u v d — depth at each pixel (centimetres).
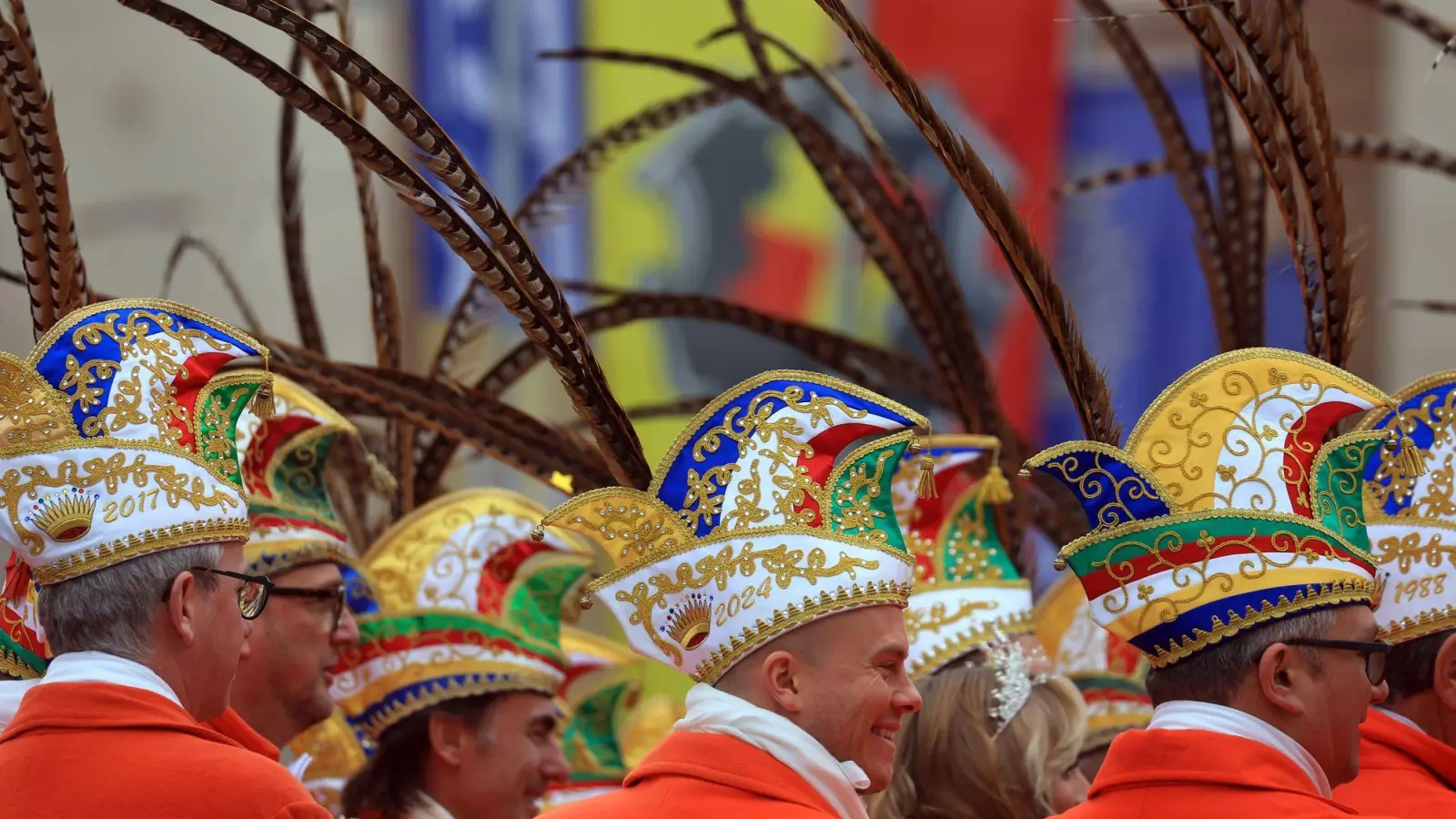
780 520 872
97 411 878
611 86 2980
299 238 1527
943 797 1091
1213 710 857
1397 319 2797
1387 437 895
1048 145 2962
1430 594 1048
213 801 826
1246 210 1341
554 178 1426
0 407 876
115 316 897
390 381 1199
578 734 1501
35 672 992
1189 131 2908
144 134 2795
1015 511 1296
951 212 2906
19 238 981
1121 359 2942
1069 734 1103
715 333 3020
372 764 1266
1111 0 2892
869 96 2936
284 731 1147
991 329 2903
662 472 897
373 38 2884
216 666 889
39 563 868
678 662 889
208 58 2797
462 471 2567
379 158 910
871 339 3000
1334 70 2855
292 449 1182
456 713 1254
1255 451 872
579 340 938
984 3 2967
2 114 966
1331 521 874
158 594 869
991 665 1109
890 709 866
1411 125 2822
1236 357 886
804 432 884
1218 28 1038
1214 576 858
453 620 1270
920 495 908
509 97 2942
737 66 3012
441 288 2841
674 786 851
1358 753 892
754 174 3022
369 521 1619
